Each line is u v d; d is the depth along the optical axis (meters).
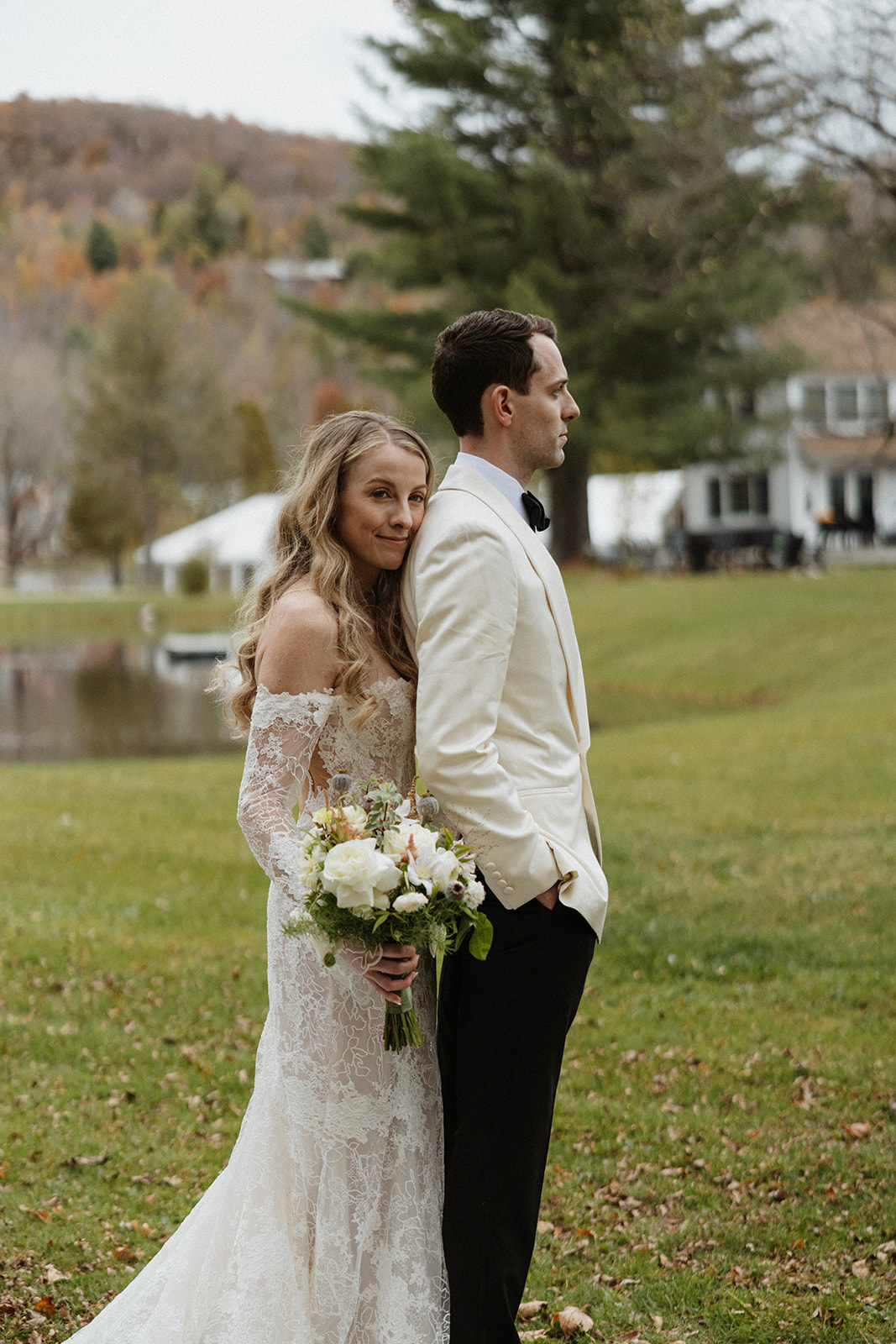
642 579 32.69
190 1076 4.78
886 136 14.97
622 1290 3.26
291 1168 2.52
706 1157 4.04
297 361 95.25
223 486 75.25
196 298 105.38
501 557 2.49
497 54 29.69
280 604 2.55
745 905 7.02
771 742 12.63
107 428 69.81
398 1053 2.55
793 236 23.30
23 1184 3.84
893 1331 3.00
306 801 2.72
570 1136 4.24
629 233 26.06
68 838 9.19
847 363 39.31
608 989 5.81
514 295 28.00
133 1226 3.55
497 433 2.66
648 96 21.77
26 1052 5.02
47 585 74.88
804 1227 3.56
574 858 2.52
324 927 2.34
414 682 2.66
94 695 23.70
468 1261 2.48
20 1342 2.94
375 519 2.59
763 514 41.47
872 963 6.00
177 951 6.39
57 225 115.56
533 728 2.55
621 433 29.67
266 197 127.12
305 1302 2.48
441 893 2.33
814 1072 4.71
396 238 35.19
